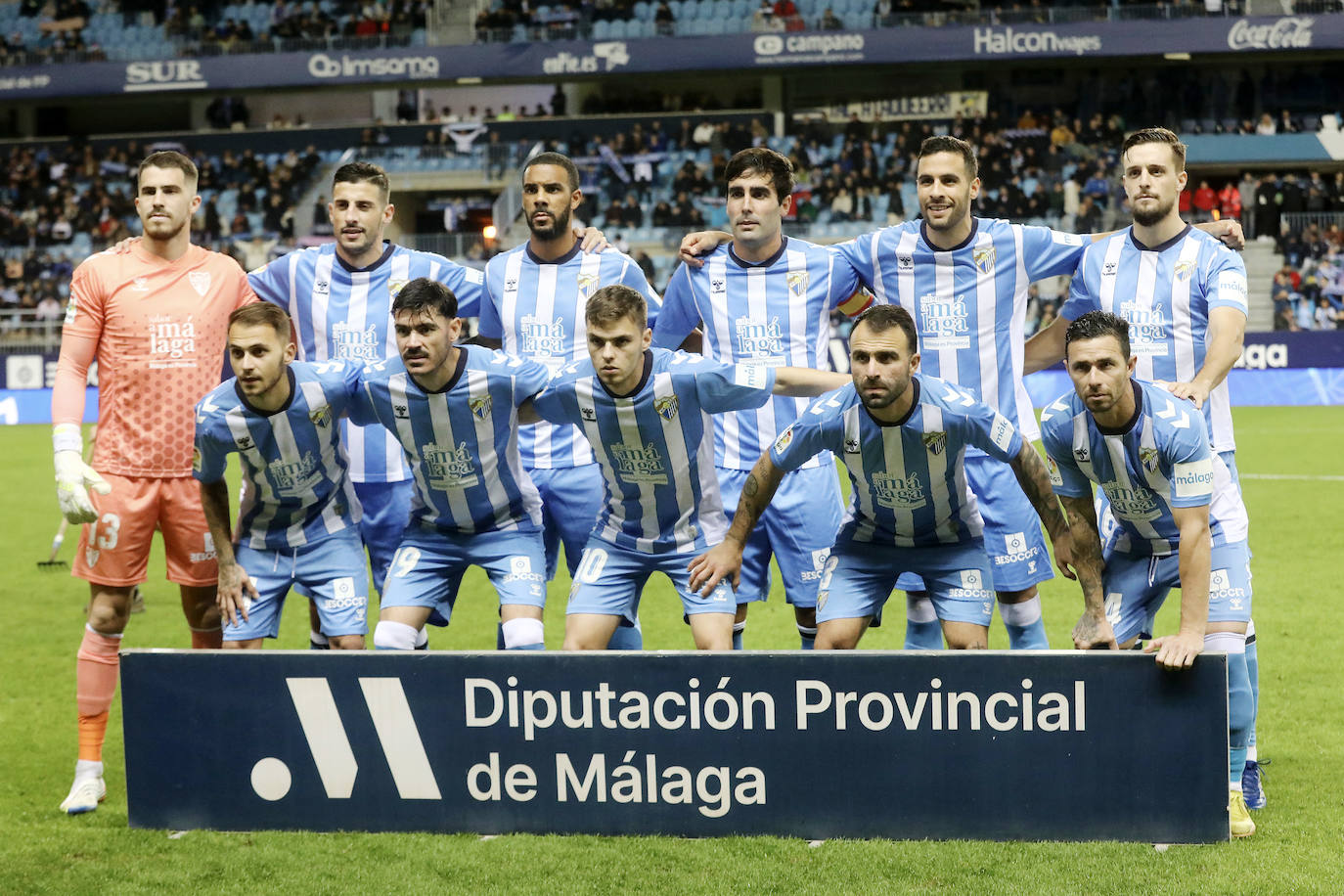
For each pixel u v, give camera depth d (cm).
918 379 385
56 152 2648
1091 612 388
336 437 422
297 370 407
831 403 391
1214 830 351
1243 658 383
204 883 341
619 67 2506
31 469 1443
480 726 370
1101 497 426
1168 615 682
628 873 340
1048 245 457
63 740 487
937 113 2662
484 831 372
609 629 425
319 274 479
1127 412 369
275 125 2684
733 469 479
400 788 374
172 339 436
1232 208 2259
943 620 412
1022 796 354
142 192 434
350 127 2583
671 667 361
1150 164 420
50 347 2109
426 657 369
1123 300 437
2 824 395
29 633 679
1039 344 479
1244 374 1970
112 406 437
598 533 433
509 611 416
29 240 2492
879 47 2453
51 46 2706
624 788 367
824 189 2395
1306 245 2188
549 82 2672
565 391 404
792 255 473
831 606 415
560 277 479
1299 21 2361
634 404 397
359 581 430
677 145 2547
